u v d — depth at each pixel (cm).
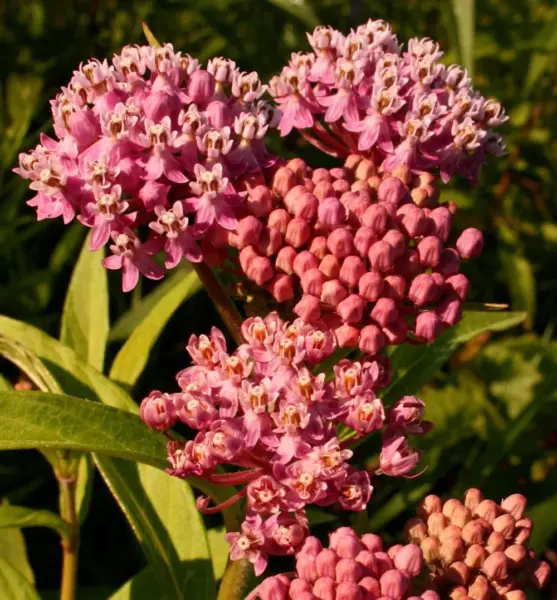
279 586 17
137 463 21
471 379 29
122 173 19
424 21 35
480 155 21
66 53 35
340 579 17
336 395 18
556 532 26
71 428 18
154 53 20
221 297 20
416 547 18
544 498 27
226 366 18
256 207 19
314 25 30
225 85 20
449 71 21
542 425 28
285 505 18
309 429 18
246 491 18
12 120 30
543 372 29
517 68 31
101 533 27
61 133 19
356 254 19
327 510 26
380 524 26
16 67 34
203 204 19
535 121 31
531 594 24
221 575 23
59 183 19
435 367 22
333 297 19
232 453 18
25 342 21
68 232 28
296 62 21
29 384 23
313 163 30
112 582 27
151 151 19
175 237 19
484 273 31
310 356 18
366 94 21
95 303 23
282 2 30
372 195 20
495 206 31
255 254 19
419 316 19
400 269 19
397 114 21
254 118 19
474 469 27
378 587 17
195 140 19
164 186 19
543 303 32
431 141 21
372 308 19
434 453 27
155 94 19
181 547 20
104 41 35
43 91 34
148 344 23
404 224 19
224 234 19
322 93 21
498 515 19
